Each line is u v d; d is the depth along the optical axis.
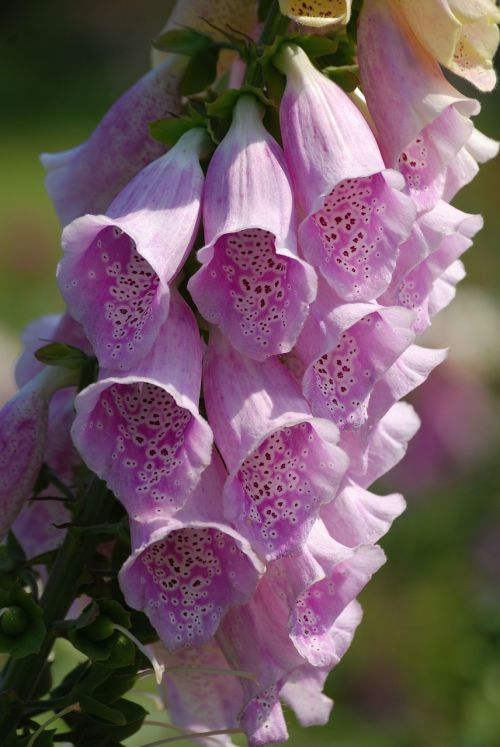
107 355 0.42
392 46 0.44
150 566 0.43
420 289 0.45
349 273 0.43
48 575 0.47
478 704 0.87
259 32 0.47
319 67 0.45
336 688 0.93
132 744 0.68
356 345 0.44
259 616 0.45
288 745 0.86
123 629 0.45
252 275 0.43
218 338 0.44
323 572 0.44
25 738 0.45
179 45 0.47
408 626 0.97
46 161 0.49
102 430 0.43
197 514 0.43
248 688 0.45
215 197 0.43
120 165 0.47
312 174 0.43
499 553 1.00
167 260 0.43
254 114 0.44
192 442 0.42
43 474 0.47
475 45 0.44
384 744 0.88
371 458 0.47
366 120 0.45
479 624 0.92
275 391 0.44
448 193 0.45
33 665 0.46
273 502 0.43
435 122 0.44
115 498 0.46
